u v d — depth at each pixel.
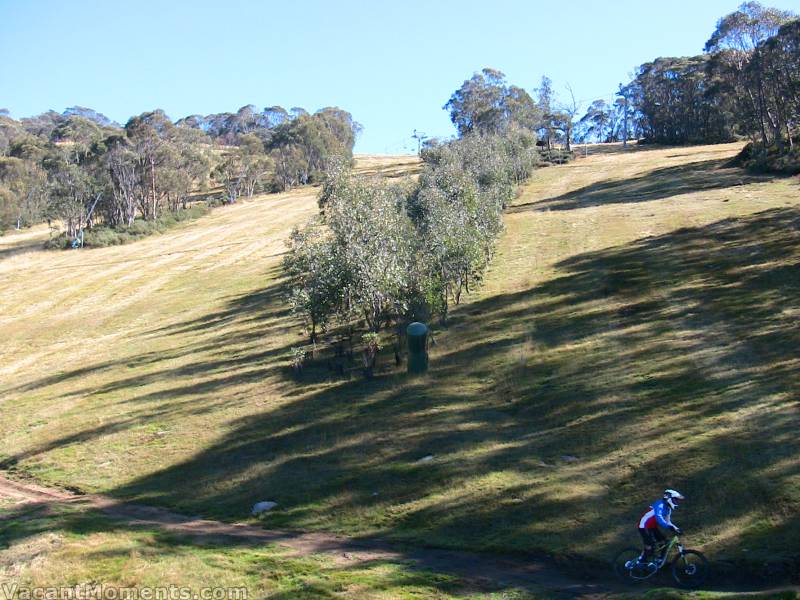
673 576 11.12
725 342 21.61
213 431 21.44
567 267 35.06
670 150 103.00
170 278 57.78
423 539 13.43
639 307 26.83
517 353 23.81
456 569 12.06
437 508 14.53
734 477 13.70
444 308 28.36
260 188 131.12
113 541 13.66
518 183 74.94
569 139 121.81
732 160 68.81
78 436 23.20
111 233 85.06
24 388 32.47
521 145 80.81
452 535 13.46
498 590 11.05
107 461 20.52
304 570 12.06
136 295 53.03
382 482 16.05
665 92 121.75
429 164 54.16
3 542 14.08
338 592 10.99
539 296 30.42
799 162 56.38
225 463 18.75
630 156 98.75
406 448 17.69
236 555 12.92
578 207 55.38
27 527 14.98
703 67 107.69
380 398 21.73
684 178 63.31
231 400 24.30
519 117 112.12
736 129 108.50
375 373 24.48
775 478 13.41
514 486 14.90
